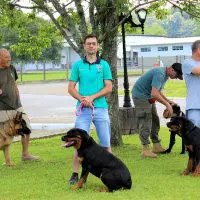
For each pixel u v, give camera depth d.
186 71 8.11
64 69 65.19
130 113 12.90
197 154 7.68
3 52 9.03
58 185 7.25
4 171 8.48
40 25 12.74
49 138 12.87
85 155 6.69
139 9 11.82
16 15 11.48
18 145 11.55
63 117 17.81
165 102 9.39
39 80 41.25
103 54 10.64
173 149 10.67
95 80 7.39
